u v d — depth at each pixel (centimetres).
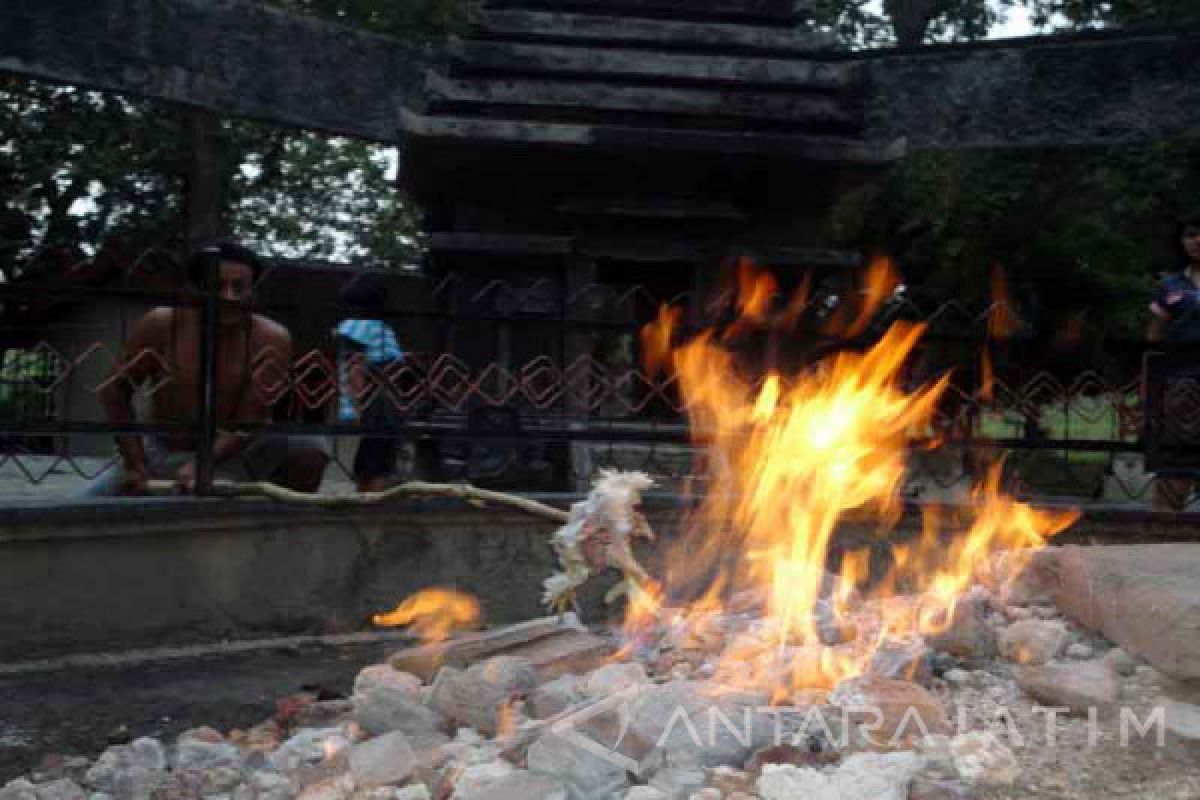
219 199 1750
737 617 498
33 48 859
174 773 343
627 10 891
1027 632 416
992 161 1392
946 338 616
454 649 432
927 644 423
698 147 813
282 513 528
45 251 562
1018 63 992
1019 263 1427
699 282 872
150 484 543
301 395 563
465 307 856
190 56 927
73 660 479
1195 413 615
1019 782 321
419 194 912
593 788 305
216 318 520
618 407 689
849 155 827
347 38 997
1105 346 623
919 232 1448
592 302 853
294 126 986
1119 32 958
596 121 848
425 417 591
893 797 293
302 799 317
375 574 552
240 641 520
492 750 344
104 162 1658
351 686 454
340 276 1472
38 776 348
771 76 866
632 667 401
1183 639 361
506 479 759
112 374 545
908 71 1020
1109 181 1384
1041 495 741
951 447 616
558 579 466
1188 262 735
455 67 858
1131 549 461
